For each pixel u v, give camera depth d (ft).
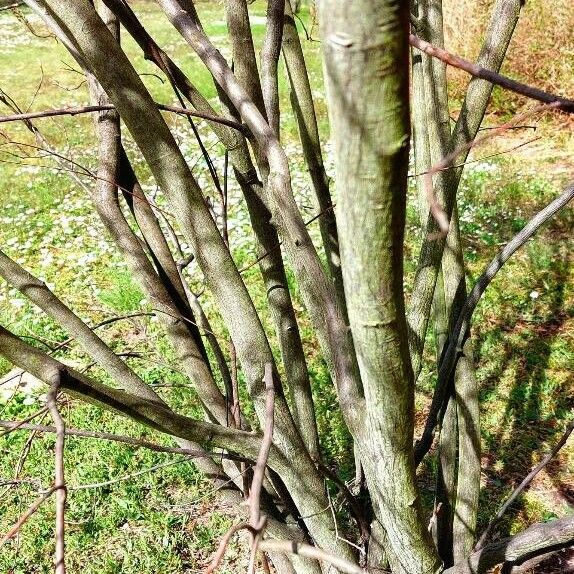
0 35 52.90
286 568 7.09
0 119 4.19
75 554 11.87
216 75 3.82
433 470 13.43
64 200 26.13
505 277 20.88
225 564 11.64
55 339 17.56
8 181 27.50
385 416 3.65
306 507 5.69
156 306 5.62
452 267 6.89
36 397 15.48
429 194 2.28
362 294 2.99
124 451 13.75
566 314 19.13
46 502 12.73
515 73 35.17
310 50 41.70
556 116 33.24
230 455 5.68
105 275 21.13
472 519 7.01
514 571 6.03
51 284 20.62
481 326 18.60
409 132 2.41
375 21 2.13
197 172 26.32
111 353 5.24
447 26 37.24
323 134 30.96
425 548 4.76
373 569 6.72
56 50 48.19
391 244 2.76
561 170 29.17
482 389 16.28
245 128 5.06
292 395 6.72
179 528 12.37
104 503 12.71
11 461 13.53
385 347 3.20
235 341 5.16
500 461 14.02
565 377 16.55
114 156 5.46
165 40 46.78
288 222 3.83
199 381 5.86
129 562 11.71
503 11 5.18
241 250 22.08
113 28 5.48
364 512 7.68
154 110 4.37
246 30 5.61
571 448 14.29
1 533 12.10
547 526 5.50
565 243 22.79
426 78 6.28
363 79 2.24
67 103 35.78
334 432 14.20
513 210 25.31
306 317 18.83
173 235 6.70
